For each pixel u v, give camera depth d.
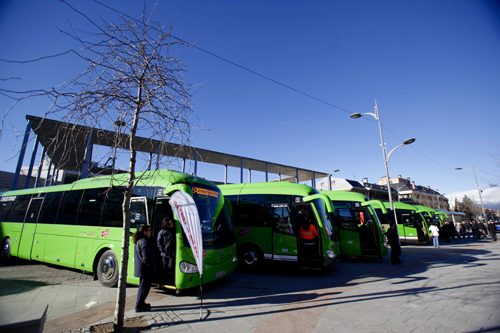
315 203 10.09
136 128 5.17
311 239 10.24
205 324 4.90
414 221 21.62
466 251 16.92
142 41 5.24
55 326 4.71
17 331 2.60
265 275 9.60
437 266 11.32
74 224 8.38
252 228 10.52
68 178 22.78
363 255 13.02
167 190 6.56
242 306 5.92
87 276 8.56
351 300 6.39
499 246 19.48
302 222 10.50
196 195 7.36
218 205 7.90
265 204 10.67
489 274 9.32
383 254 13.04
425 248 19.72
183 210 5.77
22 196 10.64
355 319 5.19
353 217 13.37
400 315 5.41
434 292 7.10
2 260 10.42
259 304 6.07
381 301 6.33
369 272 10.16
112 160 4.98
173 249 6.37
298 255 9.52
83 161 5.25
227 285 7.92
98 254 7.68
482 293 6.97
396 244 12.20
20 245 9.77
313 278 9.05
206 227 7.11
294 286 7.83
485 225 30.19
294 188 10.57
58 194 9.38
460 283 8.08
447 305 6.04
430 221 25.62
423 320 5.16
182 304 6.03
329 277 9.23
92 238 7.78
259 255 10.24
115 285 7.30
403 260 12.95
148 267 5.54
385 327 4.83
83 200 8.54
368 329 4.74
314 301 6.32
